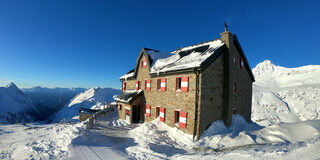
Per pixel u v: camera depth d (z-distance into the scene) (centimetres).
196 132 1245
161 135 1349
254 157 660
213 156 780
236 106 1622
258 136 1092
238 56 1702
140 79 2094
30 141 1315
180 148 1108
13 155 971
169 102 1535
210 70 1334
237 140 1086
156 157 866
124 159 829
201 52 1492
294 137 945
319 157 552
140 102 2027
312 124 1020
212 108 1349
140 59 2120
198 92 1259
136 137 1318
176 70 1421
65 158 841
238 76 1669
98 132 1492
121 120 2136
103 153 924
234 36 1523
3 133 1834
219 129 1327
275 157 624
